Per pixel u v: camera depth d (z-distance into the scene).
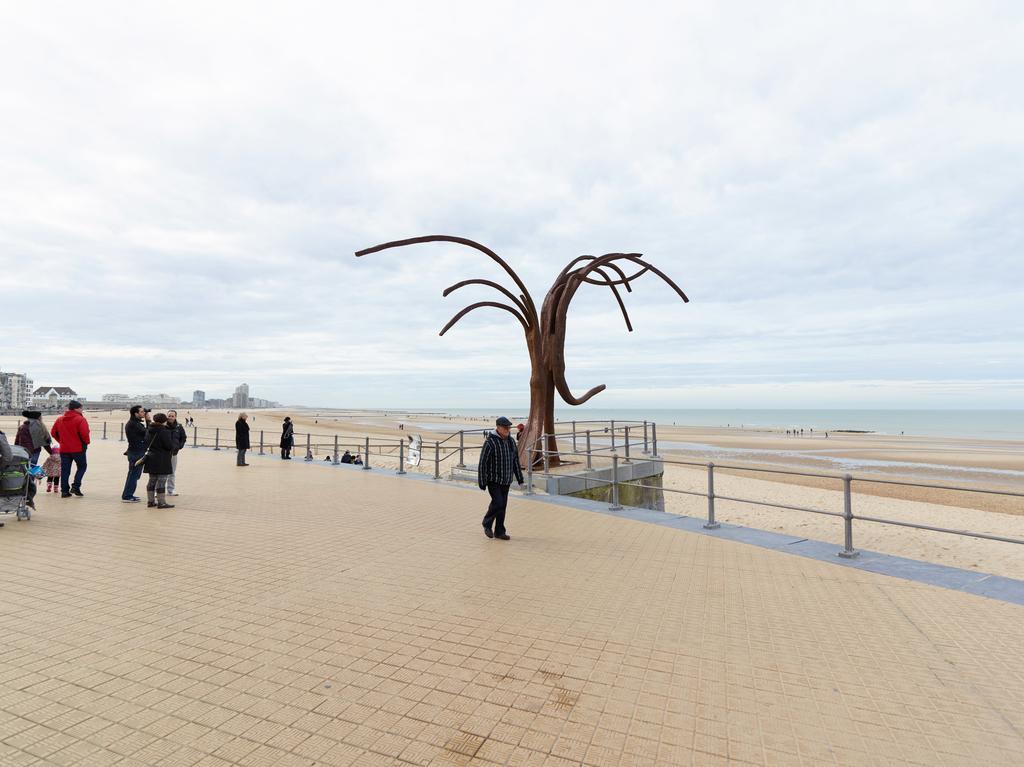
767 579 5.49
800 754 2.71
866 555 6.39
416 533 7.55
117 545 6.78
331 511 9.19
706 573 5.71
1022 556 11.99
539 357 13.84
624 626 4.31
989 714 3.07
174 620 4.36
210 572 5.68
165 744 2.73
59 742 2.73
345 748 2.72
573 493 11.91
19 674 3.44
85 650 3.80
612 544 6.95
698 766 2.61
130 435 10.06
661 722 2.99
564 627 4.29
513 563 6.07
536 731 2.89
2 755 2.61
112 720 2.94
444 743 2.78
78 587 5.15
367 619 4.43
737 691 3.32
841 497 20.30
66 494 10.34
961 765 2.62
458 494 11.12
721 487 22.73
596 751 2.72
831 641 4.04
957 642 4.02
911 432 103.75
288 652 3.80
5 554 6.32
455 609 4.66
